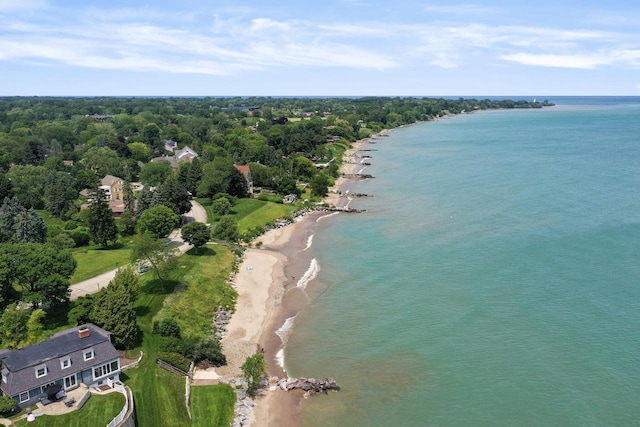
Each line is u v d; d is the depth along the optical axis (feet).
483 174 597.52
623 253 311.27
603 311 243.40
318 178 529.86
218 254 332.80
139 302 252.01
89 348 184.55
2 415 163.02
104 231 343.26
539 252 320.70
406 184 572.92
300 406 189.88
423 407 187.01
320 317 257.34
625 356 208.54
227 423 177.99
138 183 557.33
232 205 462.19
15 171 478.59
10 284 229.04
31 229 328.70
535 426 174.40
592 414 178.29
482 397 190.08
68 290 240.53
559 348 216.33
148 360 206.59
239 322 254.47
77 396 175.42
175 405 181.78
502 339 225.56
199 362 214.28
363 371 209.97
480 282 283.79
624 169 589.32
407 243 359.66
